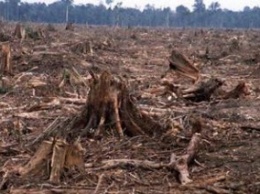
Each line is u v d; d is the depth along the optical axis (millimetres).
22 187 7848
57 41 34875
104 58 26703
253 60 27750
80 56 25219
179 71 18609
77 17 123312
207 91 15281
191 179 8336
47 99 14211
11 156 9344
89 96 10531
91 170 8578
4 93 15203
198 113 12875
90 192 7781
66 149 8273
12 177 8148
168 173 8594
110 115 10484
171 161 8773
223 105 14414
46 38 35438
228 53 32031
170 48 37906
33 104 13500
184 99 15180
